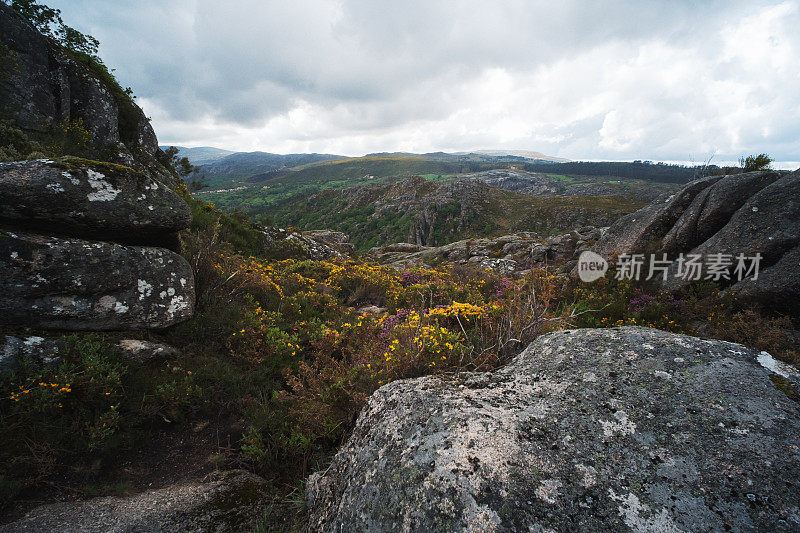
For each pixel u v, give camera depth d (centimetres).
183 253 538
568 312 573
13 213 339
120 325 388
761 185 753
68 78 1151
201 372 381
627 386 202
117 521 223
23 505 226
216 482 275
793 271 563
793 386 182
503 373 254
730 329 530
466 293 805
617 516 140
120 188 401
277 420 340
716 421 169
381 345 423
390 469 182
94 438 274
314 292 764
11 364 294
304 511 243
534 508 145
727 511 134
